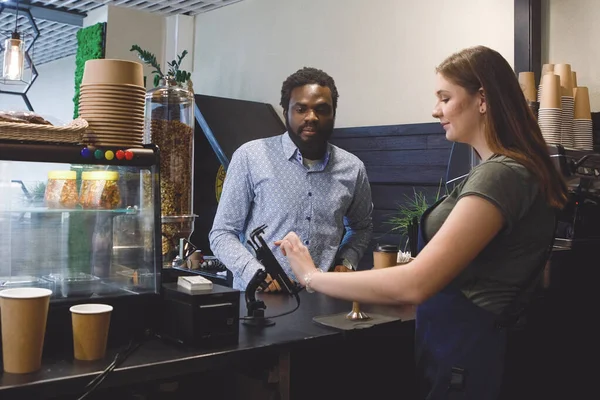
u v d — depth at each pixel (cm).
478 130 168
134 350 161
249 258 245
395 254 237
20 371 141
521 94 165
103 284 171
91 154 167
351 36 451
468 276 164
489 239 153
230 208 265
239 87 539
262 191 266
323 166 272
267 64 514
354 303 201
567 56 347
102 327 153
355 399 199
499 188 153
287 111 268
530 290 165
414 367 218
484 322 163
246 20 532
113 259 172
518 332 168
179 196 224
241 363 164
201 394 187
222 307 167
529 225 159
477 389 164
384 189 421
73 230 167
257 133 473
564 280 262
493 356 163
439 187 389
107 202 171
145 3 563
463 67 165
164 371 152
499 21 373
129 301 171
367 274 158
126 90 176
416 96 412
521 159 158
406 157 408
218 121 459
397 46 423
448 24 396
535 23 351
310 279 170
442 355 169
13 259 159
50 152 161
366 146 431
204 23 574
